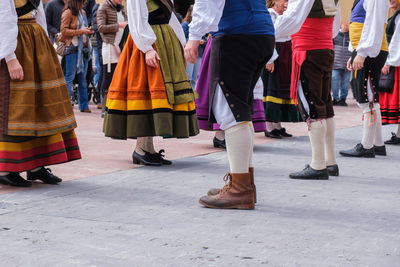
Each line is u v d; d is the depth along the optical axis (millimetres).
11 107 4125
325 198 3979
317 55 4605
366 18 5598
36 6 4254
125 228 3174
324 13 4531
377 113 5984
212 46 3596
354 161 5703
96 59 12289
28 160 4246
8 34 4000
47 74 4230
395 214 3543
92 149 6223
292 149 6375
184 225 3240
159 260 2643
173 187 4301
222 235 3039
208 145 6605
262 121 6590
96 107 11945
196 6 3385
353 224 3289
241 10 3490
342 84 13000
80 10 9898
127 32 5359
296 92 4691
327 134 4836
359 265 2578
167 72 4875
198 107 5273
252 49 3510
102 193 4090
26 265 2584
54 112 4242
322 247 2842
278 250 2789
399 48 6574
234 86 3520
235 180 3635
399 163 5605
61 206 3693
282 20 4406
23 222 3301
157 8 4926
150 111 4938
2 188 4246
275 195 4055
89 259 2658
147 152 5289
